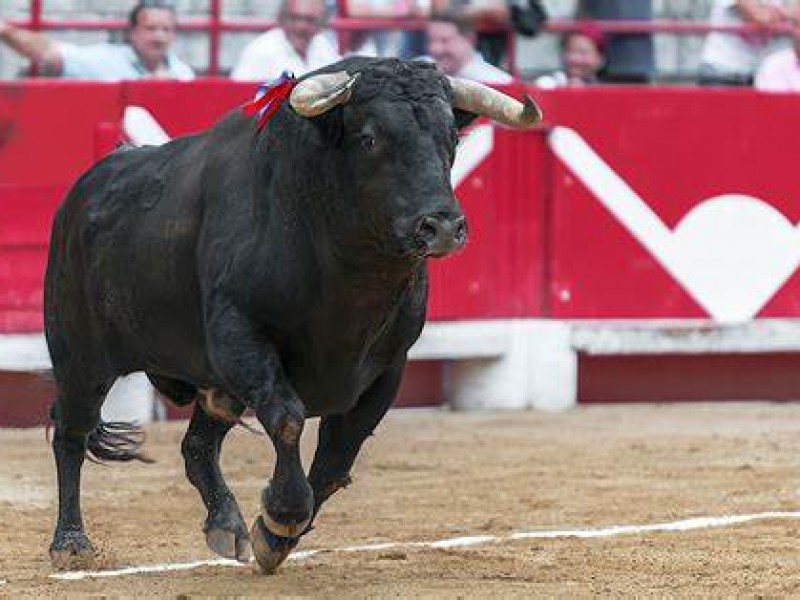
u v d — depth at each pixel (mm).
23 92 22203
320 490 13320
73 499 14398
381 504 17047
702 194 24328
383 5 24578
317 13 23562
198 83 22516
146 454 20188
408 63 11828
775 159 24562
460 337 23609
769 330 24531
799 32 26281
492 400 23984
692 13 27469
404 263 11953
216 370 12617
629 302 24219
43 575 13797
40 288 22250
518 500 17234
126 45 23703
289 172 12156
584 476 18656
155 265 13242
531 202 23922
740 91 24391
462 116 12273
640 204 24156
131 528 15930
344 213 11859
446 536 15398
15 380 22438
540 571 13633
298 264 12219
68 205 14211
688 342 24281
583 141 23969
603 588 12969
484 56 24797
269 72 23422
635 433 21781
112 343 14039
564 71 25594
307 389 12688
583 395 24625
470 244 23625
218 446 14438
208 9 25016
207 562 14305
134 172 13773
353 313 12289
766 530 15539
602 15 25609
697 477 18609
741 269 24469
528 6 24797
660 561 14055
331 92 11555
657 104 24156
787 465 19406
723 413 23750
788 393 25172
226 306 12453
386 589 12906
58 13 24750
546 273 24047
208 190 12906
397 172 11523
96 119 22328
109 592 12984
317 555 14398
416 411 23953
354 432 13258
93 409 14477
